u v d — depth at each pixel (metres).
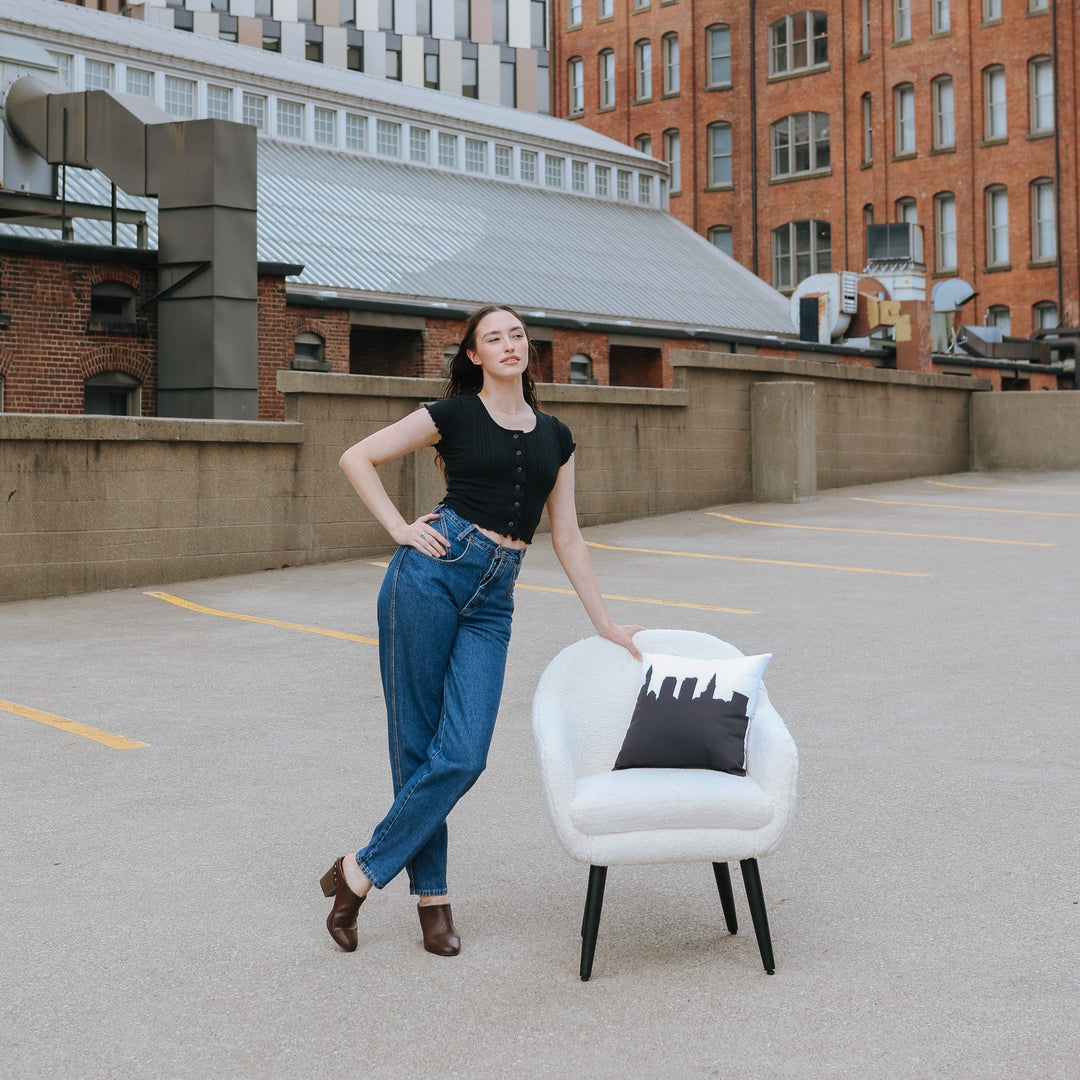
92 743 7.20
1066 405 24.48
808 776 6.32
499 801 6.04
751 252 62.25
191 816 5.84
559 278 39.84
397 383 16.31
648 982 4.02
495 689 4.14
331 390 15.66
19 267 22.83
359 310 31.03
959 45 54.91
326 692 8.52
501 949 4.31
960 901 4.66
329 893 4.36
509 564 4.15
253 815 5.85
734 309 44.22
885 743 6.90
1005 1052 3.50
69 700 8.31
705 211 63.72
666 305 41.56
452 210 41.44
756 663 4.35
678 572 13.87
